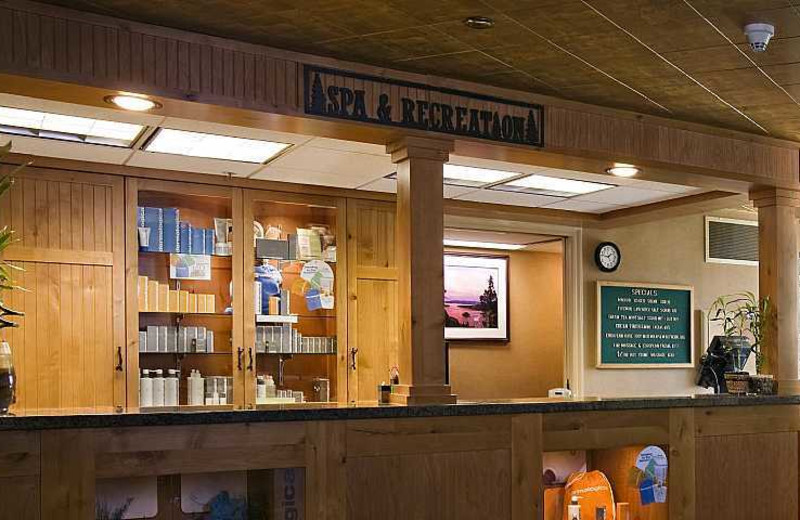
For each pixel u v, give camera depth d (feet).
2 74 11.43
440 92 14.92
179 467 12.00
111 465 11.62
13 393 11.85
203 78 12.82
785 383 18.93
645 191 22.61
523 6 12.05
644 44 13.58
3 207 18.04
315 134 14.62
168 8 11.97
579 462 16.37
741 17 12.53
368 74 14.26
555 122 16.15
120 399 18.93
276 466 12.66
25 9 11.60
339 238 22.02
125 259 19.24
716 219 28.73
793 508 17.84
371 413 13.33
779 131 18.75
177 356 19.83
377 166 19.49
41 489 11.21
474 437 14.25
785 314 19.21
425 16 12.39
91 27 12.01
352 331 22.02
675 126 17.71
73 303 18.61
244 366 20.48
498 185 21.91
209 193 20.38
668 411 16.28
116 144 17.56
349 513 13.16
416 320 14.52
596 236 26.53
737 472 17.12
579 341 26.02
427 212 14.71
